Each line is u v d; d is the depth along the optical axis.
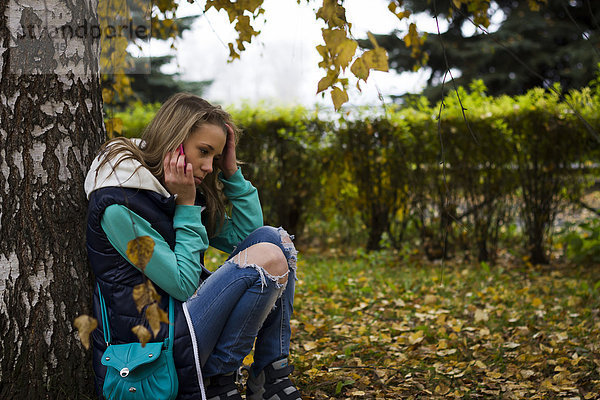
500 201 5.58
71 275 2.20
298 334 3.41
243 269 1.99
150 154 2.06
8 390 2.10
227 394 2.04
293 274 2.19
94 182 1.96
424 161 5.70
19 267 2.11
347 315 3.89
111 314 1.96
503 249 5.91
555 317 3.69
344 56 1.88
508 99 5.57
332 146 5.96
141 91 15.12
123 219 1.88
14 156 2.09
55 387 2.16
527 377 2.72
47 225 2.15
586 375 2.69
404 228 5.96
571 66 15.59
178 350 1.91
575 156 5.36
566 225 5.43
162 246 1.94
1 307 2.08
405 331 3.52
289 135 6.01
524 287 4.59
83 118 2.23
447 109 5.55
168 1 3.20
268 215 6.30
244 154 6.04
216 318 1.95
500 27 16.27
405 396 2.51
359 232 6.34
